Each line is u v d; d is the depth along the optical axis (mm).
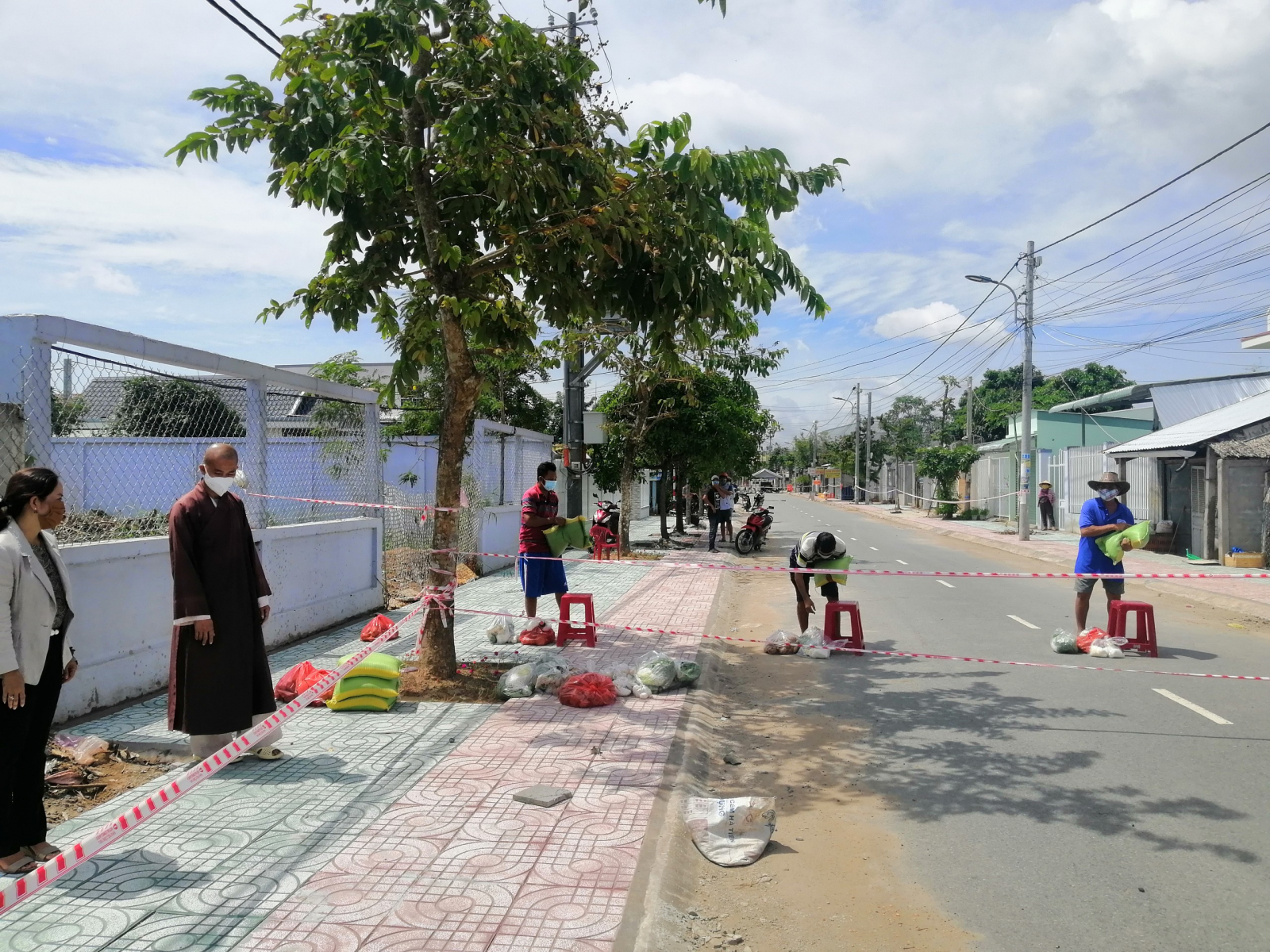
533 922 3604
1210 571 16609
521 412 27469
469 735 6129
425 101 6441
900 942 3721
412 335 8250
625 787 5098
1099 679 8219
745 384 21500
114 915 3625
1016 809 5094
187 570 5031
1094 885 4172
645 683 7410
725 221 6738
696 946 3695
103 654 6680
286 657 8555
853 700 7590
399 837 4398
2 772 3840
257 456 8883
